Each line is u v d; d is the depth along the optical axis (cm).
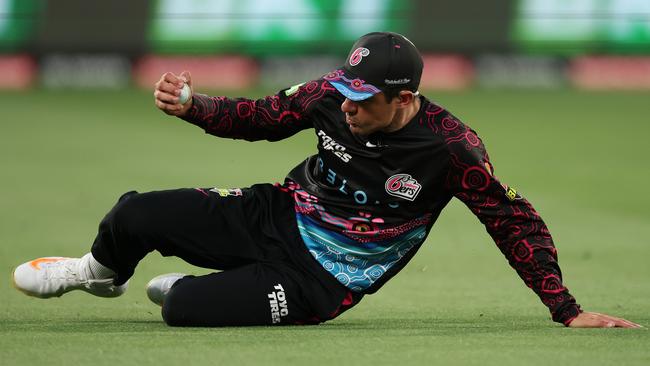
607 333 1554
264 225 1650
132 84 7312
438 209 1620
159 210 1611
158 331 1567
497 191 1564
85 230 2939
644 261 2564
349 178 1598
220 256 1644
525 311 1883
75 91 7119
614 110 6162
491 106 6284
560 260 2577
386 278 1653
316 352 1406
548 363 1354
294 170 1692
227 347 1434
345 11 7256
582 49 7194
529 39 7212
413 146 1554
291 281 1617
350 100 1513
